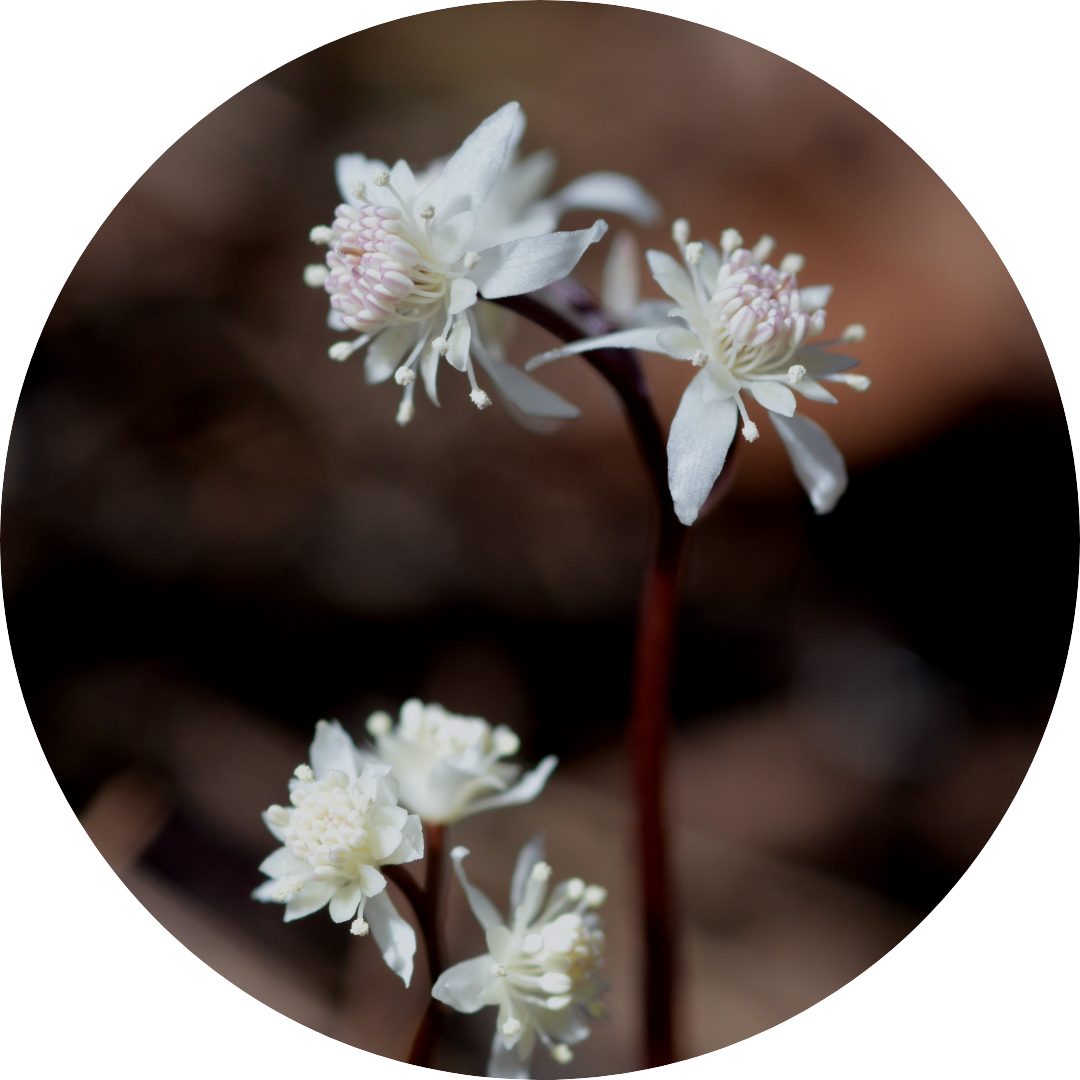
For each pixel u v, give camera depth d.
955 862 0.14
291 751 0.15
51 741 0.14
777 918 0.14
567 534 0.15
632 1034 0.13
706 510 0.12
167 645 0.15
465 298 0.12
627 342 0.12
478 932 0.14
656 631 0.12
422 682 0.15
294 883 0.12
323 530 0.15
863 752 0.15
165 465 0.15
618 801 0.14
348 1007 0.13
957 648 0.15
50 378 0.15
